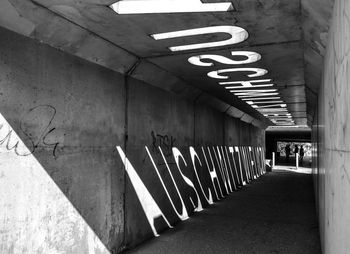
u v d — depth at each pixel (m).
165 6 4.10
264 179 19.95
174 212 8.14
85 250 4.99
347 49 1.93
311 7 3.50
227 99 11.59
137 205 6.43
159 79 7.28
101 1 3.84
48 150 4.37
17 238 3.89
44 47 4.35
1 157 3.73
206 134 11.02
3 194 3.74
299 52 5.67
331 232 3.23
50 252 4.35
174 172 8.23
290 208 10.33
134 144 6.41
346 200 2.01
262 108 14.20
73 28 4.53
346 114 2.00
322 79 5.12
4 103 3.78
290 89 9.25
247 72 7.27
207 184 10.93
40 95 4.27
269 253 5.99
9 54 3.86
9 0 3.61
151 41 5.26
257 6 3.92
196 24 4.55
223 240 6.74
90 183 5.14
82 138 4.99
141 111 6.71
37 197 4.18
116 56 5.62
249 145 19.09
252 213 9.52
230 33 4.91
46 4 3.92
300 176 22.11
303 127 25.53
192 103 9.72
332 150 3.06
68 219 4.67
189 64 6.64
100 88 5.43
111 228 5.61
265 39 5.10
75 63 4.89
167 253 5.90
